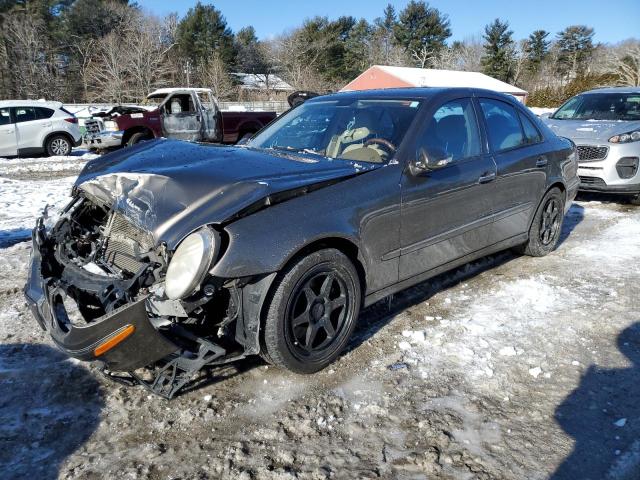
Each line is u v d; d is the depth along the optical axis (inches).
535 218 193.8
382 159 136.6
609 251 213.2
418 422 106.3
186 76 2153.1
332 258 118.6
